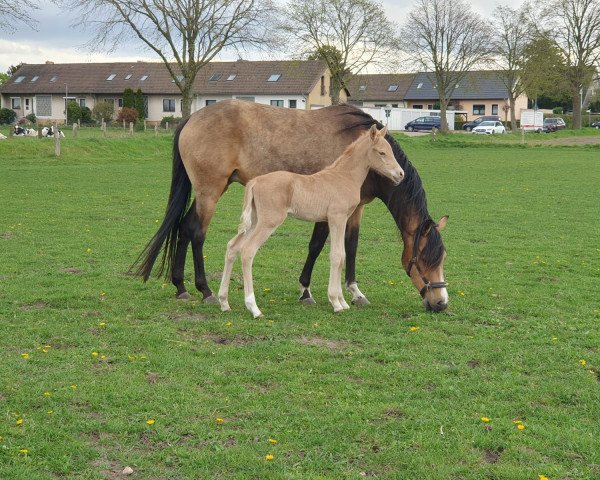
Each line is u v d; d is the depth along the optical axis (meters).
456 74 71.69
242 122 8.67
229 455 4.71
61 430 5.02
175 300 8.90
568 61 73.19
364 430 5.10
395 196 8.55
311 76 69.06
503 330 7.80
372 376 6.23
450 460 4.72
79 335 7.30
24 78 75.75
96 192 20.83
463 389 5.95
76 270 10.71
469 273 11.05
